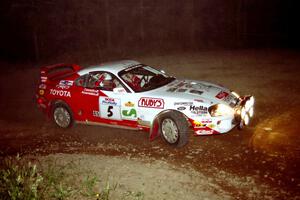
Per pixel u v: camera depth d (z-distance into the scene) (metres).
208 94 6.99
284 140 6.72
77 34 19.94
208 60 14.98
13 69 16.33
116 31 20.47
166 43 19.11
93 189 5.27
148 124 7.17
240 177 5.59
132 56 17.31
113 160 6.46
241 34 19.50
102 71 7.87
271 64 13.23
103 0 21.00
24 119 9.62
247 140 6.88
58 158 6.68
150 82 7.80
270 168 5.77
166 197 5.02
